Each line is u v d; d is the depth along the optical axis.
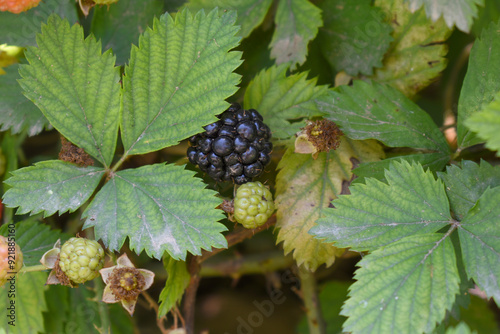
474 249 0.35
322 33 0.40
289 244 0.38
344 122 0.37
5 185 0.41
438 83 0.44
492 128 0.33
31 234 0.39
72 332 0.42
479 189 0.36
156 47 0.36
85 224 0.36
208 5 0.40
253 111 0.37
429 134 0.37
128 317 0.43
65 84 0.36
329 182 0.38
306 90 0.39
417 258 0.35
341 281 0.46
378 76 0.40
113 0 0.38
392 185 0.36
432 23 0.40
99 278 0.39
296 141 0.37
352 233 0.35
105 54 0.36
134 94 0.36
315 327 0.43
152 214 0.36
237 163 0.36
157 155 0.41
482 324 0.44
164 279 0.44
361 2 0.40
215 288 0.48
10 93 0.39
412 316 0.34
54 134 0.44
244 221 0.36
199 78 0.36
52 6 0.39
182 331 0.39
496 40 0.37
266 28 0.41
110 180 0.36
